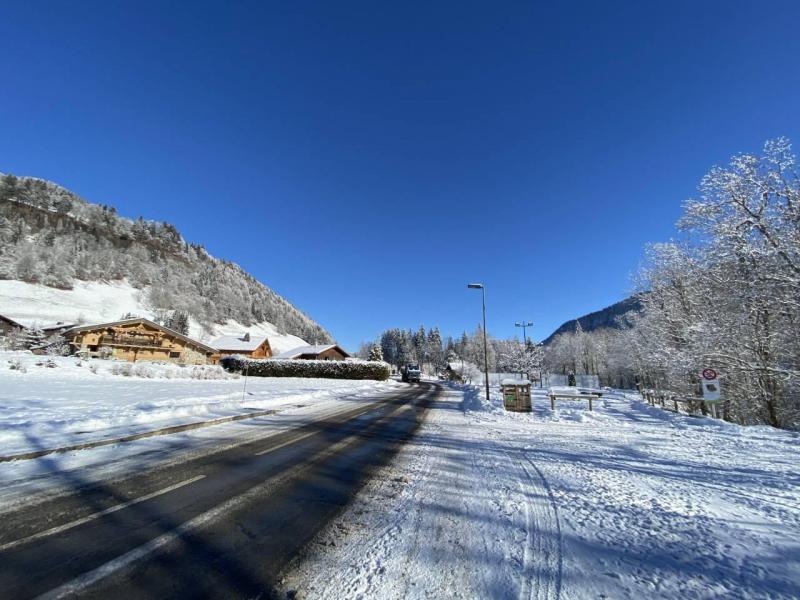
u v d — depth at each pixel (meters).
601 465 7.41
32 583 3.07
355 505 5.13
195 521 4.41
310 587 3.16
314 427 11.49
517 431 11.94
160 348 44.88
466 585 3.21
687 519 4.61
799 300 15.54
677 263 24.02
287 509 4.90
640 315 31.36
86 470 6.11
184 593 3.02
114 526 4.18
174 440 8.64
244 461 7.15
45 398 13.43
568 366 93.06
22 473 5.82
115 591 3.02
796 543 3.96
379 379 49.03
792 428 18.72
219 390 20.89
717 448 8.97
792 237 15.34
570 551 3.83
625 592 3.10
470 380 55.31
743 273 16.97
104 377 23.72
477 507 5.09
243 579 3.25
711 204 16.84
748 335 18.22
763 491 5.69
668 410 17.31
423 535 4.21
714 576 3.33
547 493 5.67
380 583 3.24
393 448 8.98
